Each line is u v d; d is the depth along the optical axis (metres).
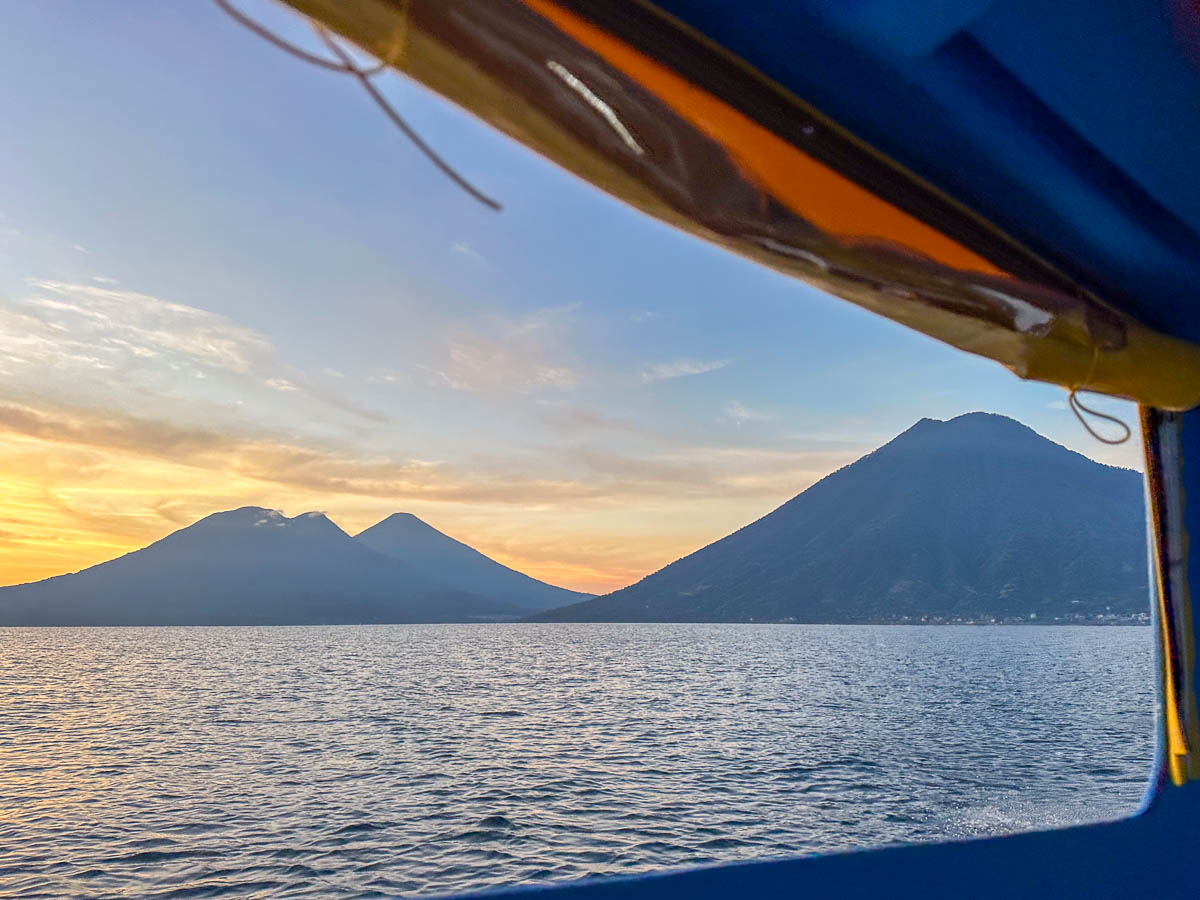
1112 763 29.11
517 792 24.70
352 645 169.12
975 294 2.50
